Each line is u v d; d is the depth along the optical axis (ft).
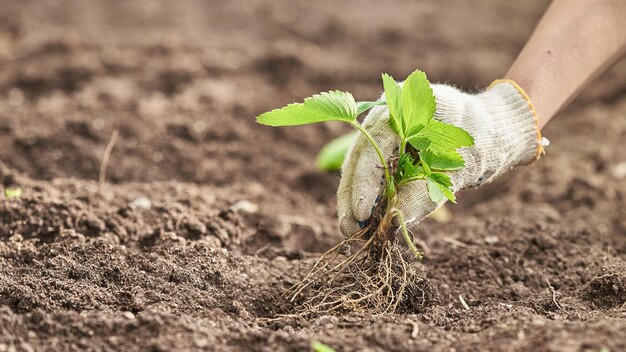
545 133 6.15
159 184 5.49
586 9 4.76
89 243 4.84
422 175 4.51
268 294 4.74
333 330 4.48
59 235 4.91
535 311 4.66
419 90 4.43
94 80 6.35
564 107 4.82
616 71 6.90
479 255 5.00
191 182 5.68
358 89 6.51
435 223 5.45
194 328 4.44
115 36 7.29
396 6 8.50
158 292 4.65
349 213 4.61
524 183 5.71
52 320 4.44
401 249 4.72
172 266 4.76
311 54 7.12
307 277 4.68
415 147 4.52
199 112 6.12
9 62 6.61
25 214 5.01
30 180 5.41
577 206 5.52
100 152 5.77
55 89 6.30
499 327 4.44
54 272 4.69
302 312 4.64
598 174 5.77
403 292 4.66
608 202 5.54
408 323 4.50
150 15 7.97
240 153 5.90
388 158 4.57
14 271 4.72
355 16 8.10
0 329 4.41
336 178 5.80
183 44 7.11
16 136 5.82
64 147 5.78
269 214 5.31
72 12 7.91
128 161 5.75
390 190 4.53
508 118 4.69
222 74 6.61
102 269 4.73
